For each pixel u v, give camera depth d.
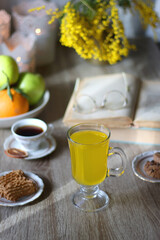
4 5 1.57
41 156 0.89
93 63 1.39
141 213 0.75
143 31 1.78
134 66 1.37
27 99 1.05
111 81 1.11
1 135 0.99
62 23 1.15
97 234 0.70
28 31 1.32
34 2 1.45
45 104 1.05
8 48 1.25
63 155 0.91
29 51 1.24
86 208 0.75
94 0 1.19
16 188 0.77
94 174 0.74
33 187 0.78
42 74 1.31
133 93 1.04
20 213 0.75
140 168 0.85
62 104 1.12
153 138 0.93
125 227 0.72
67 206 0.76
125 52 1.16
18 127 0.92
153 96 1.04
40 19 1.30
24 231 0.71
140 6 1.25
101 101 1.02
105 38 1.20
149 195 0.79
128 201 0.78
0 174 0.82
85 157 0.71
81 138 0.76
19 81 1.06
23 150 0.91
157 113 0.95
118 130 0.94
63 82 1.25
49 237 0.70
